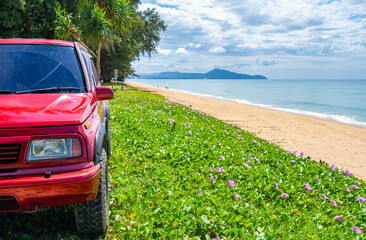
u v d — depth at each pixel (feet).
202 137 32.50
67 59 13.28
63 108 10.28
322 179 24.64
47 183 8.87
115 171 18.07
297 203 18.38
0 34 98.73
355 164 45.19
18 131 8.98
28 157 9.02
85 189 9.37
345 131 80.18
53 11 110.11
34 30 107.34
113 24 81.00
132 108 46.83
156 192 15.37
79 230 11.04
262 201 16.89
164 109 56.34
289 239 12.89
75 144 9.56
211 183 18.06
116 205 14.10
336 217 16.30
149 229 11.82
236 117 88.43
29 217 12.17
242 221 13.74
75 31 77.56
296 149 51.67
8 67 12.21
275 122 85.56
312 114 120.78
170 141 27.04
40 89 11.75
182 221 12.71
